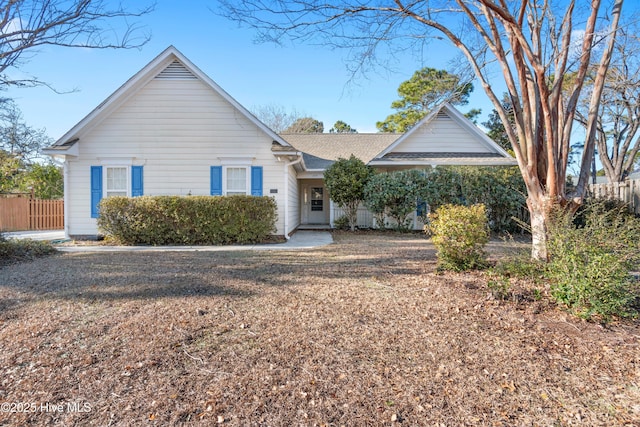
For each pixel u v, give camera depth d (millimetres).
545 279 4898
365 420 2240
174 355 3039
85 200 11430
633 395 2523
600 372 2822
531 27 5777
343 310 4152
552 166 5168
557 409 2371
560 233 4359
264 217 10484
